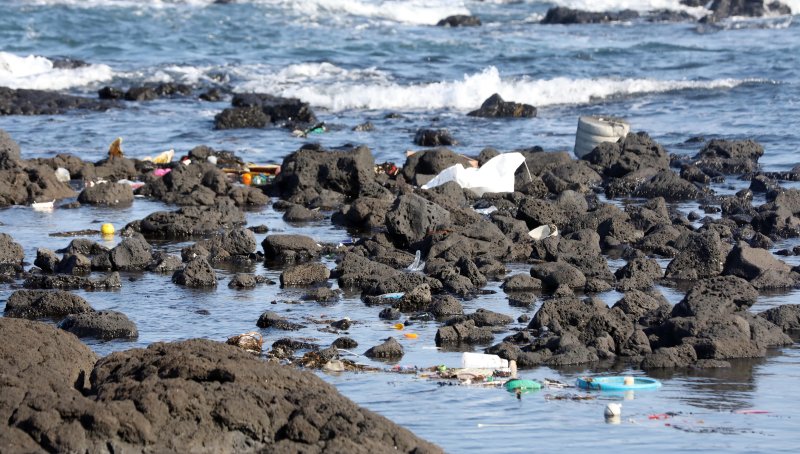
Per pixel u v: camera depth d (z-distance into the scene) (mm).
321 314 55906
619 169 96562
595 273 63969
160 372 34844
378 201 79438
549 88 145625
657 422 40219
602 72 166500
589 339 50469
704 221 79375
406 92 143625
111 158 98500
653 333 50625
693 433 39094
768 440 38500
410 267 66125
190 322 54344
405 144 114125
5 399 33094
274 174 98562
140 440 31969
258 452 32844
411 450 32531
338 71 161750
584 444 37969
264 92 148625
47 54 176125
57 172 93375
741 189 92688
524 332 50531
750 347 48781
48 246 71688
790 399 43000
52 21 196375
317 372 46156
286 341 49938
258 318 54812
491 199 85188
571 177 94125
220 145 113375
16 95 137500
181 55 176000
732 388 44375
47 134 117625
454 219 74688
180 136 118562
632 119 129875
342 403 34000
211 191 87812
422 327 53594
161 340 51156
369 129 124125
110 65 166375
